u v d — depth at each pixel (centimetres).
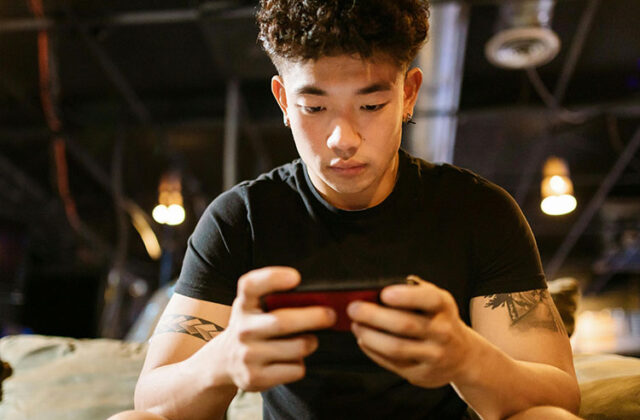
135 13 356
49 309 723
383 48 97
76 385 154
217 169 602
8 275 584
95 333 723
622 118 489
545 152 560
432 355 80
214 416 100
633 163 598
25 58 415
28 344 170
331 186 106
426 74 405
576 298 161
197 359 95
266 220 119
